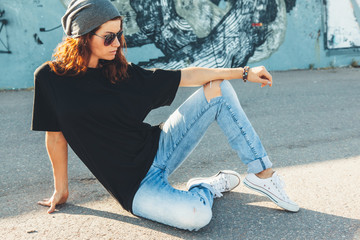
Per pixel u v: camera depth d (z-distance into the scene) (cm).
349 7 1030
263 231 190
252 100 574
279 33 955
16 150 337
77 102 176
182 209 180
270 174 207
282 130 402
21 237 186
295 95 609
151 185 188
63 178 216
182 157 208
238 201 226
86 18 165
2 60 698
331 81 761
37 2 704
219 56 892
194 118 201
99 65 183
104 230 192
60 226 197
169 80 197
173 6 831
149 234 189
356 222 198
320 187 246
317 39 1006
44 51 723
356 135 378
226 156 319
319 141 358
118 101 183
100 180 196
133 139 194
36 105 181
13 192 244
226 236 186
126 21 797
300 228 192
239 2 893
